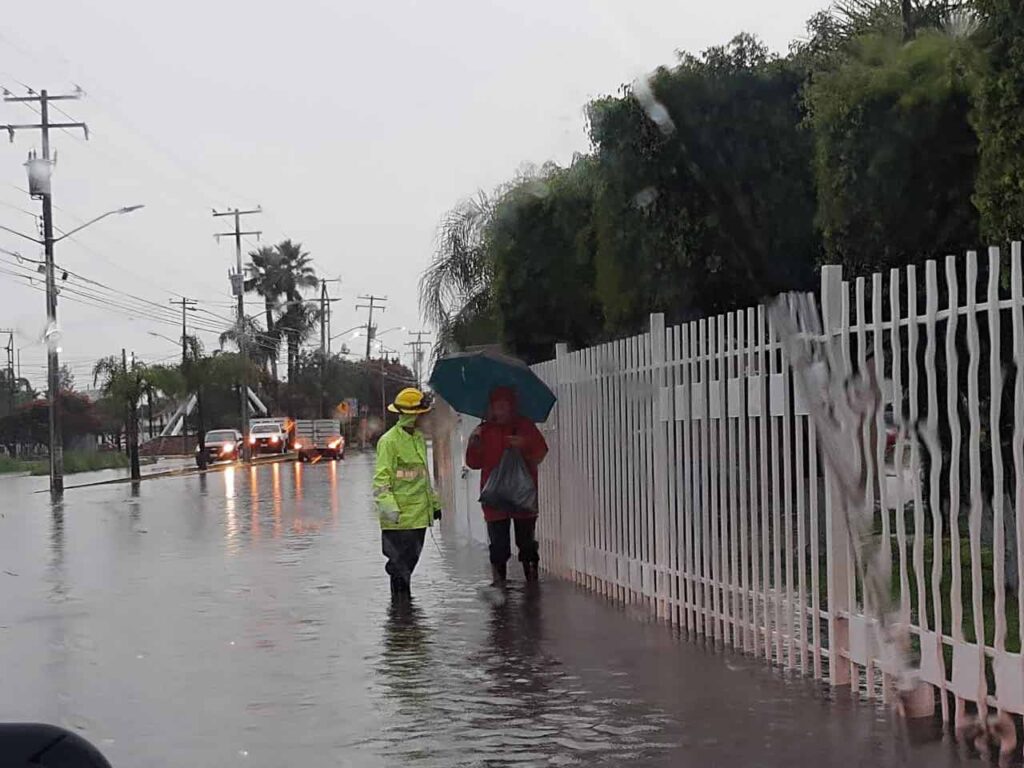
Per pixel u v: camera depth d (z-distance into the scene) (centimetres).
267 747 716
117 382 5462
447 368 1392
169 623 1172
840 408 780
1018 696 624
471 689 837
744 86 1228
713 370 962
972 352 654
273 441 8006
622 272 1373
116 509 3133
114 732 762
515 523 1372
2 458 7444
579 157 1781
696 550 1008
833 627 795
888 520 741
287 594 1338
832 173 976
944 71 906
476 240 2339
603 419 1246
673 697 786
